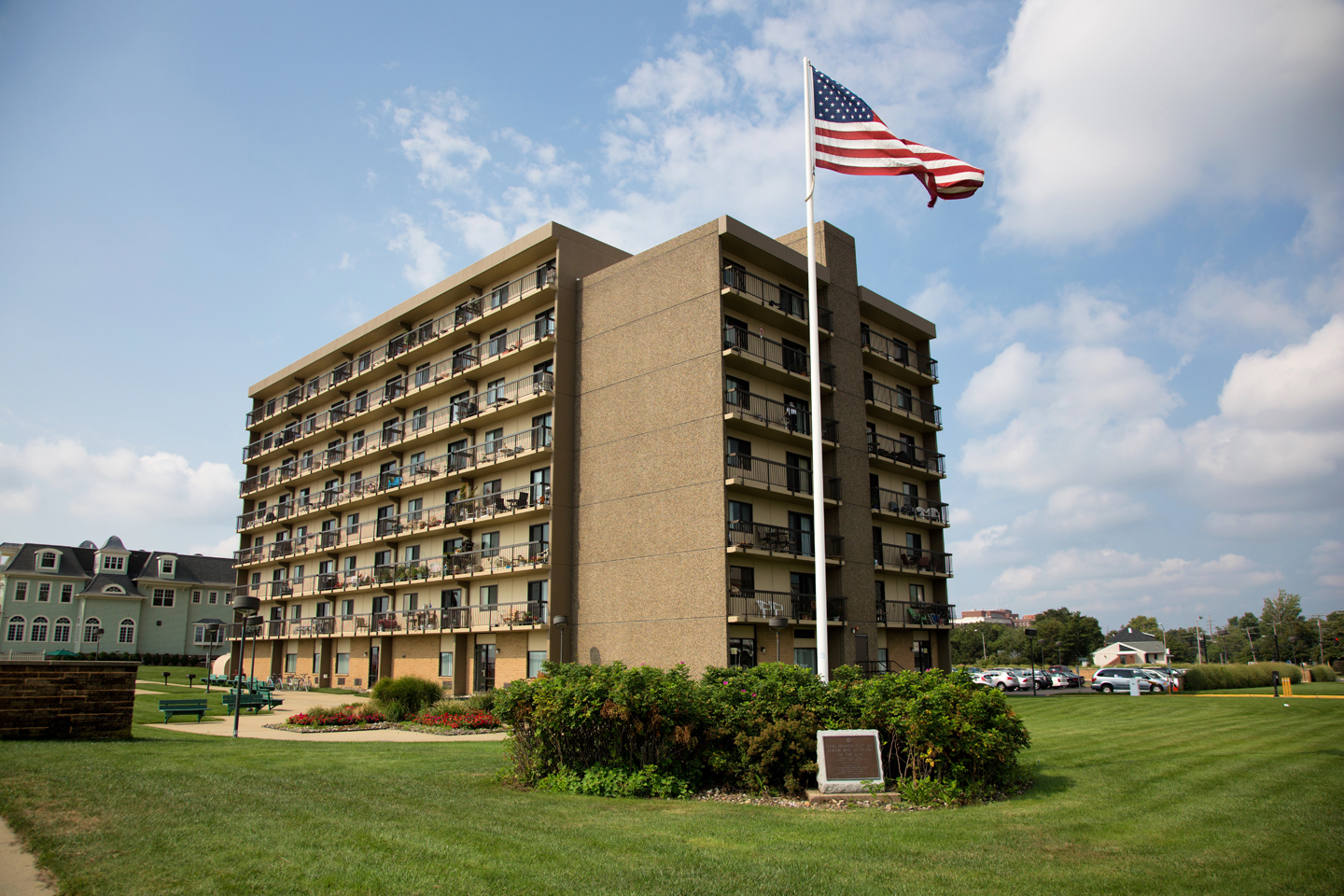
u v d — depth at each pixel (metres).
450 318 41.53
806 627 31.62
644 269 32.69
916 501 40.81
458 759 15.60
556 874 6.78
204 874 6.41
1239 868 7.44
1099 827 9.26
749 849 7.88
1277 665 64.00
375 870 6.67
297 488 54.91
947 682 12.32
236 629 56.47
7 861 6.73
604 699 12.19
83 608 76.94
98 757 12.81
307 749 16.61
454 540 39.22
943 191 19.30
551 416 34.56
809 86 19.36
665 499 29.95
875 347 39.88
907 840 8.46
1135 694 43.53
